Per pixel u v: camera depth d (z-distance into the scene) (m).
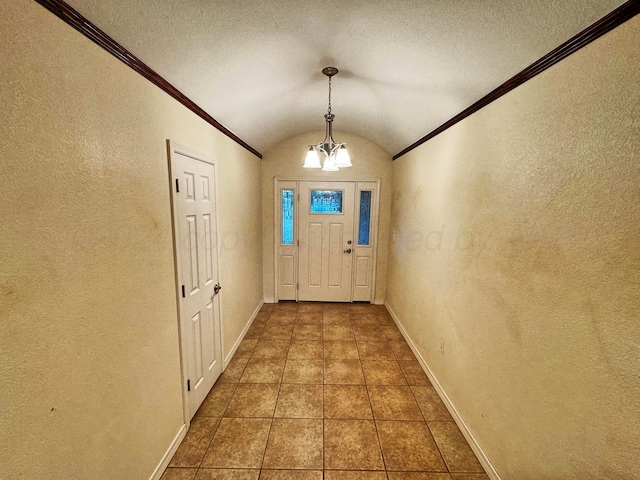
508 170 1.49
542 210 1.25
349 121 3.32
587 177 1.03
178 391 1.80
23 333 0.85
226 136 2.56
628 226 0.89
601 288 0.98
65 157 0.97
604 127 0.97
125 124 1.27
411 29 1.45
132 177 1.33
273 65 1.87
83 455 1.08
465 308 1.91
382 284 4.23
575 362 1.08
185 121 1.83
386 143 3.62
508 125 1.50
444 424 2.02
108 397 1.20
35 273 0.88
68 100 0.98
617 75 0.92
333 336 3.28
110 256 1.20
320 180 4.02
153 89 1.48
